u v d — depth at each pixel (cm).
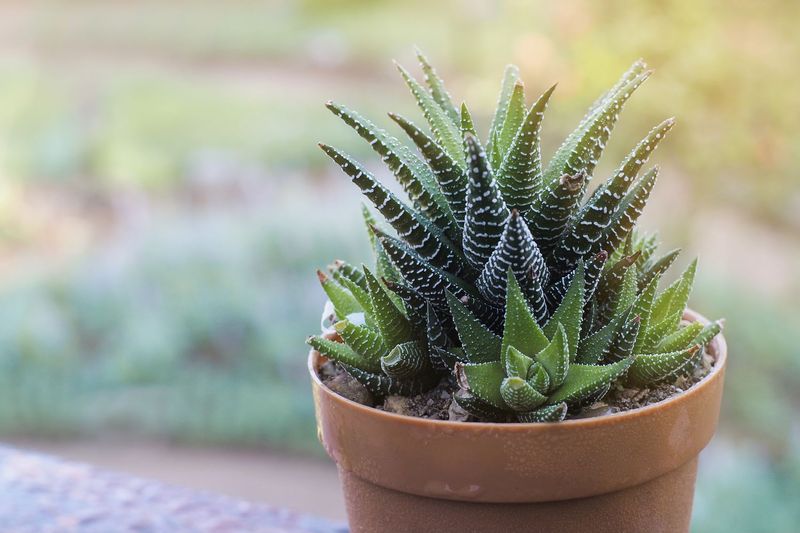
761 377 298
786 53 235
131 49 838
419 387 74
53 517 88
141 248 417
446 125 79
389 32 794
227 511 91
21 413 327
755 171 257
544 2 255
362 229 406
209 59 805
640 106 237
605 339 69
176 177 531
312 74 740
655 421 65
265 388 334
